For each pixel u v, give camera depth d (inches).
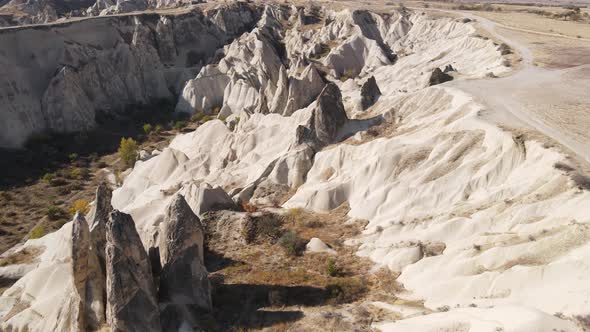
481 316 800.3
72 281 895.7
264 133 2012.8
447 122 1544.0
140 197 1828.2
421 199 1305.4
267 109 2356.1
